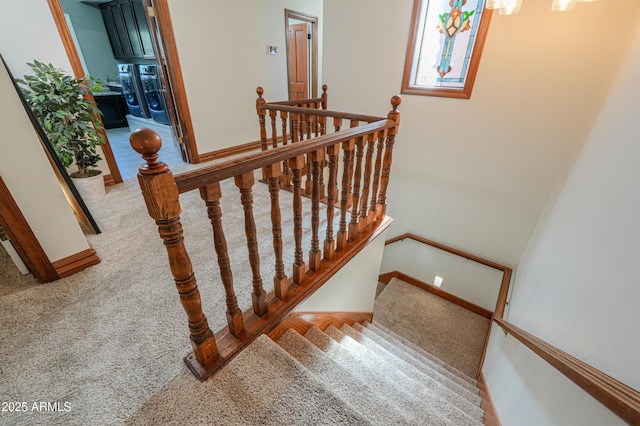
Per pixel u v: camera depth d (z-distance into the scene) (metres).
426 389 1.53
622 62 1.76
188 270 0.93
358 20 2.99
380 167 1.99
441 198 3.11
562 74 2.11
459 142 2.77
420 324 3.28
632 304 0.87
